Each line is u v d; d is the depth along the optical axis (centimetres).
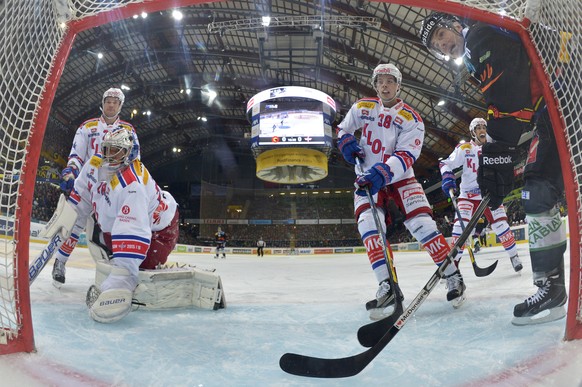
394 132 307
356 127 328
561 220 217
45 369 156
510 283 404
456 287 292
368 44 2272
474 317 257
